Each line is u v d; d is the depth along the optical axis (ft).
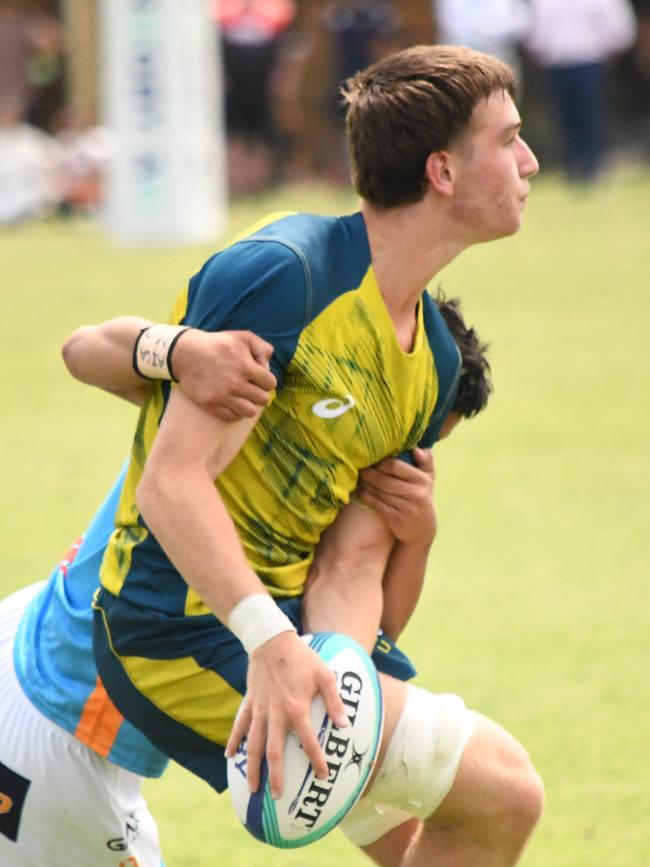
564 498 80.79
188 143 173.06
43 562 70.74
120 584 34.19
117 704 34.83
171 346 32.17
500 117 33.22
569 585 67.21
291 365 32.68
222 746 34.17
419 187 33.09
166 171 172.96
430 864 34.35
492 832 33.96
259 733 31.07
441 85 32.81
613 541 73.46
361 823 36.52
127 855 37.55
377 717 31.96
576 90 206.69
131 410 102.47
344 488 34.58
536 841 44.42
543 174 230.07
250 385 31.55
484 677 56.85
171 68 170.71
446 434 39.81
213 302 32.60
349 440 33.81
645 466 86.53
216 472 32.32
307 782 31.17
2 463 89.20
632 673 56.95
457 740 33.50
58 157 206.90
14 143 199.72
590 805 46.65
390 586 37.22
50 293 144.97
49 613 37.76
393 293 33.83
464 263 159.74
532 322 128.36
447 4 199.52
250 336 31.83
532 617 63.21
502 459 88.69
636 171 229.86
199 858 44.01
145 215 173.37
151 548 33.81
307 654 31.19
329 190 222.48
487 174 33.17
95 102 223.10
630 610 63.82
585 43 204.33
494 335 123.54
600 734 51.72
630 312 131.23
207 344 31.71
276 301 32.19
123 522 34.63
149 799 48.34
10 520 77.66
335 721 31.01
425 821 34.73
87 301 139.64
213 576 31.24
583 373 109.81
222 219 189.37
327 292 32.76
